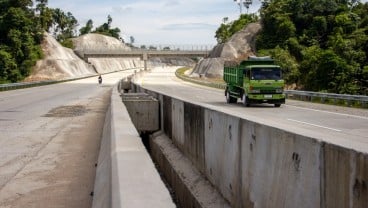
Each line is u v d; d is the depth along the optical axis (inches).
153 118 762.8
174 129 593.0
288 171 219.5
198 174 428.5
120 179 174.7
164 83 3125.0
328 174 183.2
